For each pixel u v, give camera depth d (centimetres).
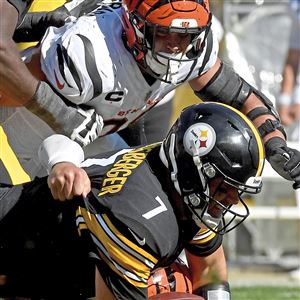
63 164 1295
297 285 2639
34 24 1526
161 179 1330
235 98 1576
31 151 1524
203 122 1308
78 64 1379
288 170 1509
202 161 1295
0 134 1513
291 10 2962
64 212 1416
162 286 1405
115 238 1287
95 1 1561
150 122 1734
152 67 1402
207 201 1311
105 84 1396
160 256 1298
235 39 3042
